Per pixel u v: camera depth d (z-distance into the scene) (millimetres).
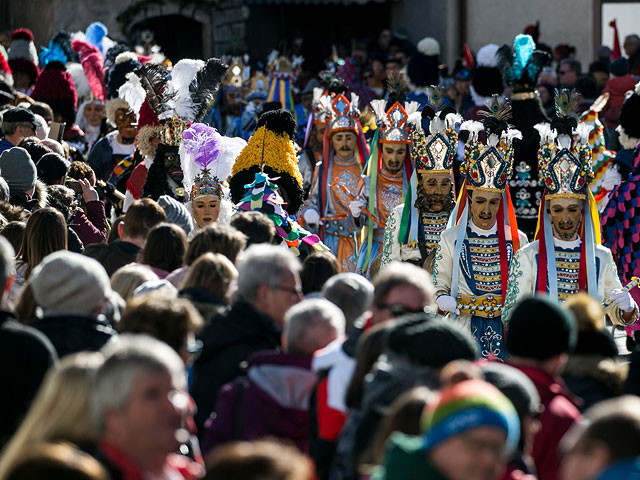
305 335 10844
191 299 12516
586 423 7668
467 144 18516
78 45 34094
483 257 18406
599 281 18141
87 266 11320
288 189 20406
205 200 19672
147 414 8070
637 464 7109
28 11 50531
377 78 42094
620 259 21906
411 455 7469
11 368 10078
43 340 10320
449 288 18359
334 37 53094
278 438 10672
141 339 8375
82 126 33469
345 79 40250
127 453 8148
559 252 18203
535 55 25969
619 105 34812
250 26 50562
